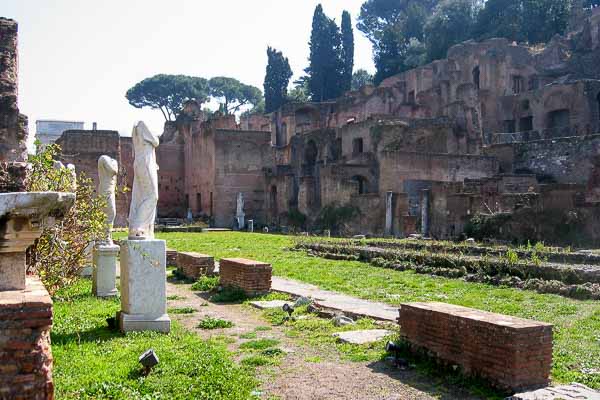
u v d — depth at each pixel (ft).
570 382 25.04
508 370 23.63
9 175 20.68
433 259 65.57
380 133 164.04
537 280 52.31
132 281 34.27
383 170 151.12
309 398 23.70
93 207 35.35
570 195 90.58
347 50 312.09
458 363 26.03
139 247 34.47
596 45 232.73
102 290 47.67
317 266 71.51
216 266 68.80
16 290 17.35
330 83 308.40
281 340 33.53
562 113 203.82
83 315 39.01
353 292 50.85
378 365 28.12
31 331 15.60
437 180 155.53
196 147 209.97
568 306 43.57
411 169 153.17
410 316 29.12
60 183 32.27
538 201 94.38
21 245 17.29
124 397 22.57
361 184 161.89
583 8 276.41
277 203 182.19
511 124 218.59
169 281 60.44
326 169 155.33
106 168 50.44
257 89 384.47
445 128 173.06
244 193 190.80
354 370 27.40
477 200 110.22
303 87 332.80
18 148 36.91
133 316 34.14
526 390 23.49
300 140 202.69
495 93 225.15
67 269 33.45
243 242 111.34
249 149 191.93
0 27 38.17
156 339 32.27
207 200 196.24
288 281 58.29
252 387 24.59
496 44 230.68
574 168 151.33
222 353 29.30
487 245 80.02
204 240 116.98
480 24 278.67
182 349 29.76
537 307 43.34
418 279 59.26
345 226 145.89
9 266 17.46
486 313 27.02
